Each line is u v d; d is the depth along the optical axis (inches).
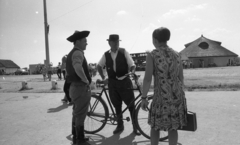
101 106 148.6
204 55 2082.9
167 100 89.7
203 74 760.3
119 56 143.6
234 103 228.1
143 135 137.9
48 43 732.7
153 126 93.7
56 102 272.8
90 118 152.9
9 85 554.9
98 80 149.2
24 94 355.3
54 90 385.1
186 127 96.2
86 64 127.6
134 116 140.8
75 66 117.3
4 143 137.8
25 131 160.6
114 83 144.7
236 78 529.7
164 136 133.6
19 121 188.2
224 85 359.9
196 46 2197.3
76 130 127.7
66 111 220.5
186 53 2165.4
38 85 521.0
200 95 284.0
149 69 92.1
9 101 292.4
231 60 2084.2
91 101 151.3
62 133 154.1
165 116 90.0
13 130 163.8
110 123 163.5
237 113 188.4
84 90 125.0
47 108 237.9
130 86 146.7
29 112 221.3
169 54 91.5
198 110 204.5
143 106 97.2
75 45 126.3
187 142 128.8
